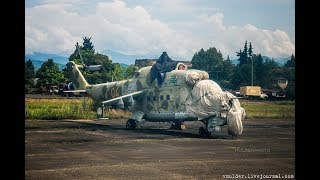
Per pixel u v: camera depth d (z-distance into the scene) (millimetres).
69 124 31094
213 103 22906
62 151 18828
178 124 27844
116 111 36750
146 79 27609
